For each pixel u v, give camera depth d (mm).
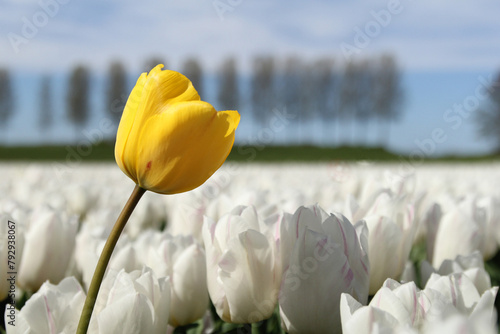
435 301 565
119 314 597
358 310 548
